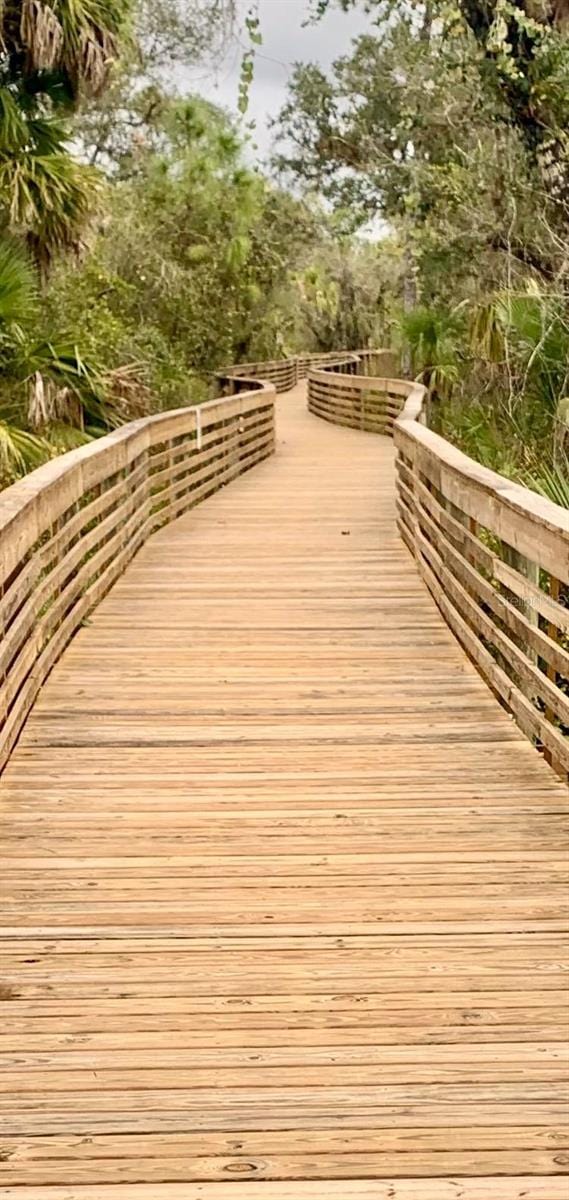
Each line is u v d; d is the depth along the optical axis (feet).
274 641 21.61
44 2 35.99
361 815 14.08
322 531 32.83
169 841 13.41
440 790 14.84
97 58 37.60
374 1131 8.56
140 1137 8.51
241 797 14.66
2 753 15.44
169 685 19.08
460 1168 8.21
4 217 36.50
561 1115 8.72
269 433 53.21
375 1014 10.02
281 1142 8.46
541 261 43.39
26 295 32.68
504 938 11.25
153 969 10.76
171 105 88.43
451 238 45.47
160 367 68.39
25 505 16.56
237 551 29.91
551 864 12.82
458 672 19.77
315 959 10.90
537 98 41.88
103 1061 9.39
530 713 16.30
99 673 19.71
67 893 12.21
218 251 84.58
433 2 42.47
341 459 51.62
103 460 23.98
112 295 72.59
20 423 32.94
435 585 24.23
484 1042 9.62
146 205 83.10
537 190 42.98
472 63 42.73
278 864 12.82
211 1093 9.00
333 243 111.96
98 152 91.76
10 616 16.28
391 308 114.93
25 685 17.63
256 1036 9.73
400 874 12.58
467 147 45.52
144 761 15.87
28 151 36.94
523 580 16.20
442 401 52.16
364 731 16.99
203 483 39.75
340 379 71.87
